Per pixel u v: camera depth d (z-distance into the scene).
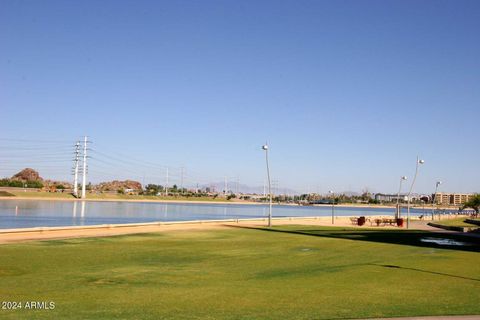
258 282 15.27
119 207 113.62
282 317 10.56
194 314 10.77
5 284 14.23
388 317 10.59
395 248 28.20
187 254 22.83
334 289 14.11
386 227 55.53
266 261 20.72
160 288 13.97
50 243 26.34
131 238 31.02
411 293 13.61
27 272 16.53
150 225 44.03
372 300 12.53
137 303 11.86
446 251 27.02
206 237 33.38
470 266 20.06
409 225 62.84
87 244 26.41
